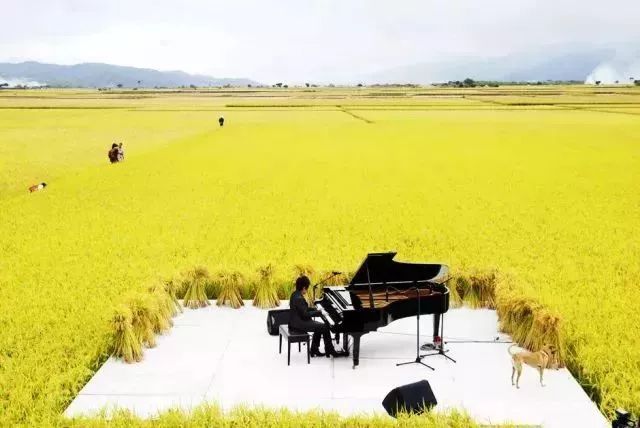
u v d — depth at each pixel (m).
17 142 54.94
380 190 29.39
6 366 10.16
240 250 17.94
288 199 27.16
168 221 22.62
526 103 108.00
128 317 11.01
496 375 10.21
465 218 22.69
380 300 10.76
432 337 11.88
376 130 63.34
